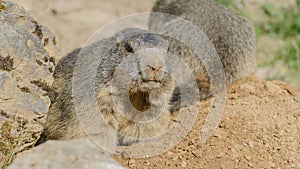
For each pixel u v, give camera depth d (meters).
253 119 15.61
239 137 14.78
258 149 14.26
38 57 13.59
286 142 14.56
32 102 13.31
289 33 28.77
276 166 13.55
